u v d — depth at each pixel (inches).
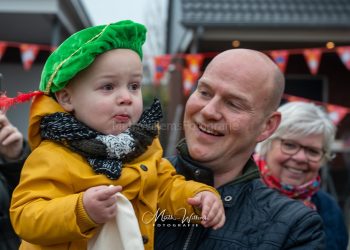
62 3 296.0
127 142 61.4
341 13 301.9
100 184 59.0
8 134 77.0
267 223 65.8
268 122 71.7
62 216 53.5
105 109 60.2
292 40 299.0
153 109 67.2
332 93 347.9
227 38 296.4
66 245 58.5
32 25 311.0
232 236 65.2
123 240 55.6
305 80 349.1
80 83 60.7
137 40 63.4
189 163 69.2
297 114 99.7
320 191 108.4
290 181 101.6
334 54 332.5
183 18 286.5
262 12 301.9
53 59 62.6
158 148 68.1
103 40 59.9
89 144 59.6
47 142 61.4
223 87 65.7
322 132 99.8
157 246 66.7
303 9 306.5
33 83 342.6
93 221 53.5
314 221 66.0
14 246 78.5
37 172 58.1
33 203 56.1
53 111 62.4
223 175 70.1
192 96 68.9
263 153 105.0
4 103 64.2
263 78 66.7
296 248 64.2
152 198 63.4
